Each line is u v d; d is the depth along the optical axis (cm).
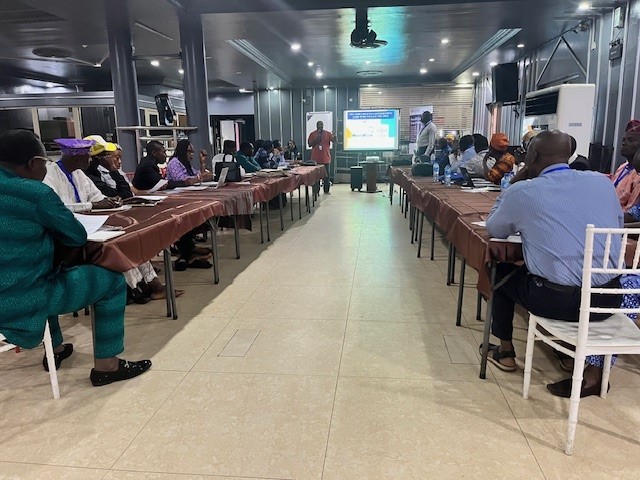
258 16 514
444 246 472
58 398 194
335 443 163
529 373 188
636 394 192
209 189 413
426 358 227
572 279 163
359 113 1160
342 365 221
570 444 154
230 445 162
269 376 211
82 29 553
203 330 264
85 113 846
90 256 190
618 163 491
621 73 486
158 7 466
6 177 164
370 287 340
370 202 821
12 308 166
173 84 1107
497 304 209
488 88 1020
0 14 490
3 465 153
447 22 566
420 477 146
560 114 471
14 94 876
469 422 174
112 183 343
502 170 379
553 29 604
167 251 274
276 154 827
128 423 176
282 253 450
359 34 520
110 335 201
